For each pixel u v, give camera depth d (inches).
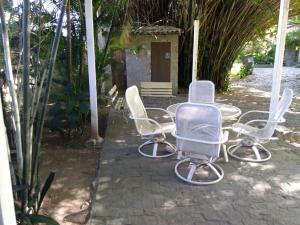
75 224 95.0
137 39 314.3
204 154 116.8
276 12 289.0
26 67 75.5
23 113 78.5
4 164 47.5
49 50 106.8
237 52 346.0
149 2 329.7
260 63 717.3
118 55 335.9
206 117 109.3
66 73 179.3
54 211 102.3
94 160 147.8
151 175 127.7
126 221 94.9
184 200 107.4
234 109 158.2
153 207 102.9
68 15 165.5
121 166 137.1
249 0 289.0
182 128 115.6
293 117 230.7
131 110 143.7
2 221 47.3
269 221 94.7
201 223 93.7
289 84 429.7
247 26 321.7
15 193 83.0
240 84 416.5
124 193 112.5
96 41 210.5
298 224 93.1
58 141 173.0
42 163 143.1
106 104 241.6
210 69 348.2
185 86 358.9
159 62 324.2
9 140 87.0
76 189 118.4
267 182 120.9
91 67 157.9
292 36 662.5
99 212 99.9
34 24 111.7
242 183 120.1
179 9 320.8
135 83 331.0
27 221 78.2
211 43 333.7
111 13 202.8
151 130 149.6
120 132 189.0
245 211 100.3
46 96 87.6
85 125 195.8
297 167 135.2
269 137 134.3
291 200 107.3
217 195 111.0
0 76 86.3
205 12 310.7
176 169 131.0
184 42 335.3
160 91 271.7
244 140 150.2
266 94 336.2
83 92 171.3
